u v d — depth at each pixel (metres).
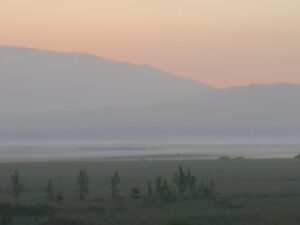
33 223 58.94
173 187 87.62
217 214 63.19
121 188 90.12
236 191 83.31
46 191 83.69
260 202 71.81
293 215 61.72
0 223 58.16
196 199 75.19
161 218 61.03
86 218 61.38
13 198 78.19
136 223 58.31
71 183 99.00
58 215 63.38
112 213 64.81
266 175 112.62
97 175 115.81
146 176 113.25
